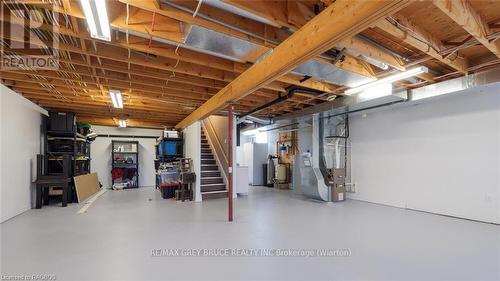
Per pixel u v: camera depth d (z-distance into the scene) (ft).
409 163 20.52
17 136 18.56
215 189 26.37
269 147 38.70
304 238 12.80
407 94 18.21
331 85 17.72
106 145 36.65
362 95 18.70
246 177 28.22
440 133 18.61
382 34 11.23
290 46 9.78
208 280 8.54
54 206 21.50
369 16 6.82
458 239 12.65
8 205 17.06
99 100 21.90
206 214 18.29
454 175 17.75
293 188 28.58
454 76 15.69
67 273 8.99
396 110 21.63
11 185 17.53
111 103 23.15
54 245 11.76
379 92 17.38
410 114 20.58
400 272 9.09
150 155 38.99
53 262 9.89
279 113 27.63
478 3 9.05
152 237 12.97
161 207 20.93
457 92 16.14
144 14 9.73
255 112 25.00
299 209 20.11
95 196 27.20
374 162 23.30
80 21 9.93
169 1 8.14
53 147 24.18
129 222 16.01
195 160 24.77
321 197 23.21
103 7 7.82
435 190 18.76
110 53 12.31
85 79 16.07
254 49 11.02
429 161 19.21
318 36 8.33
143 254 10.73
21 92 18.99
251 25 10.08
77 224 15.52
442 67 15.31
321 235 13.29
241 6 8.24
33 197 21.25
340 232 13.83
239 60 12.30
